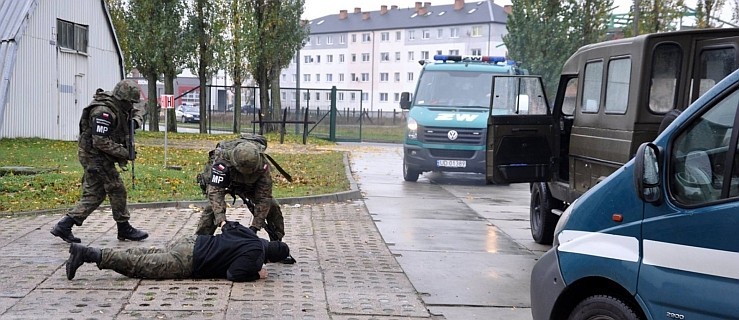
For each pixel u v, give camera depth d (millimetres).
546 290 5035
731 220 3975
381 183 17609
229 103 60312
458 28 85062
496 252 9555
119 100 8648
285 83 100750
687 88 7746
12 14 22594
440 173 21344
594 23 30500
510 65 19531
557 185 9938
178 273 7129
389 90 90875
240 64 35438
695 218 4141
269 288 7066
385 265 8430
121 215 8914
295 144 30375
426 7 90562
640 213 4457
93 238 9125
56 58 25234
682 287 4152
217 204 7273
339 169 19547
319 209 12531
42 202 11461
